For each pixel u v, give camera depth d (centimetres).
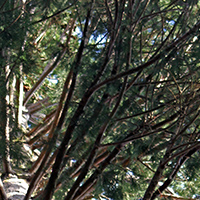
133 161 456
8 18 379
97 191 419
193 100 373
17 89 723
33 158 682
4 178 571
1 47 378
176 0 377
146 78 396
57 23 536
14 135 477
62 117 371
